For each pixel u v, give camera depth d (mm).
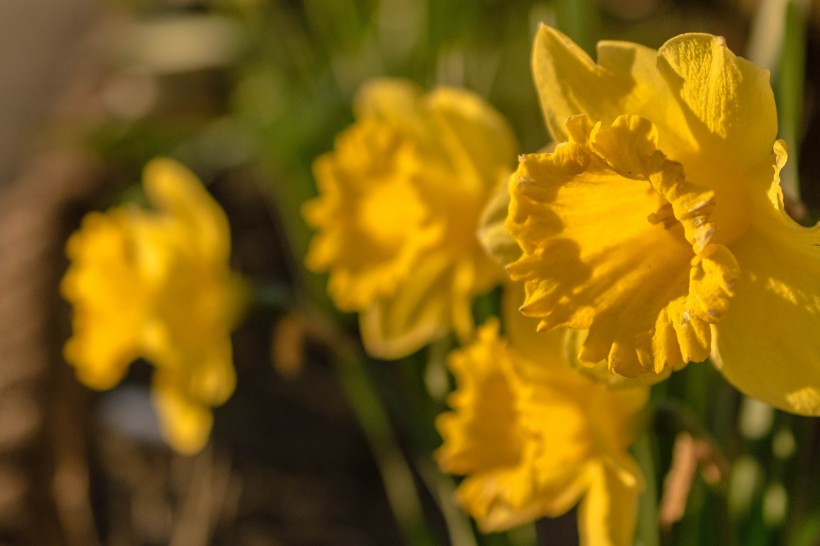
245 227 725
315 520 627
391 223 494
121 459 658
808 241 375
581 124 387
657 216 393
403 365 533
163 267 529
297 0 712
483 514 440
